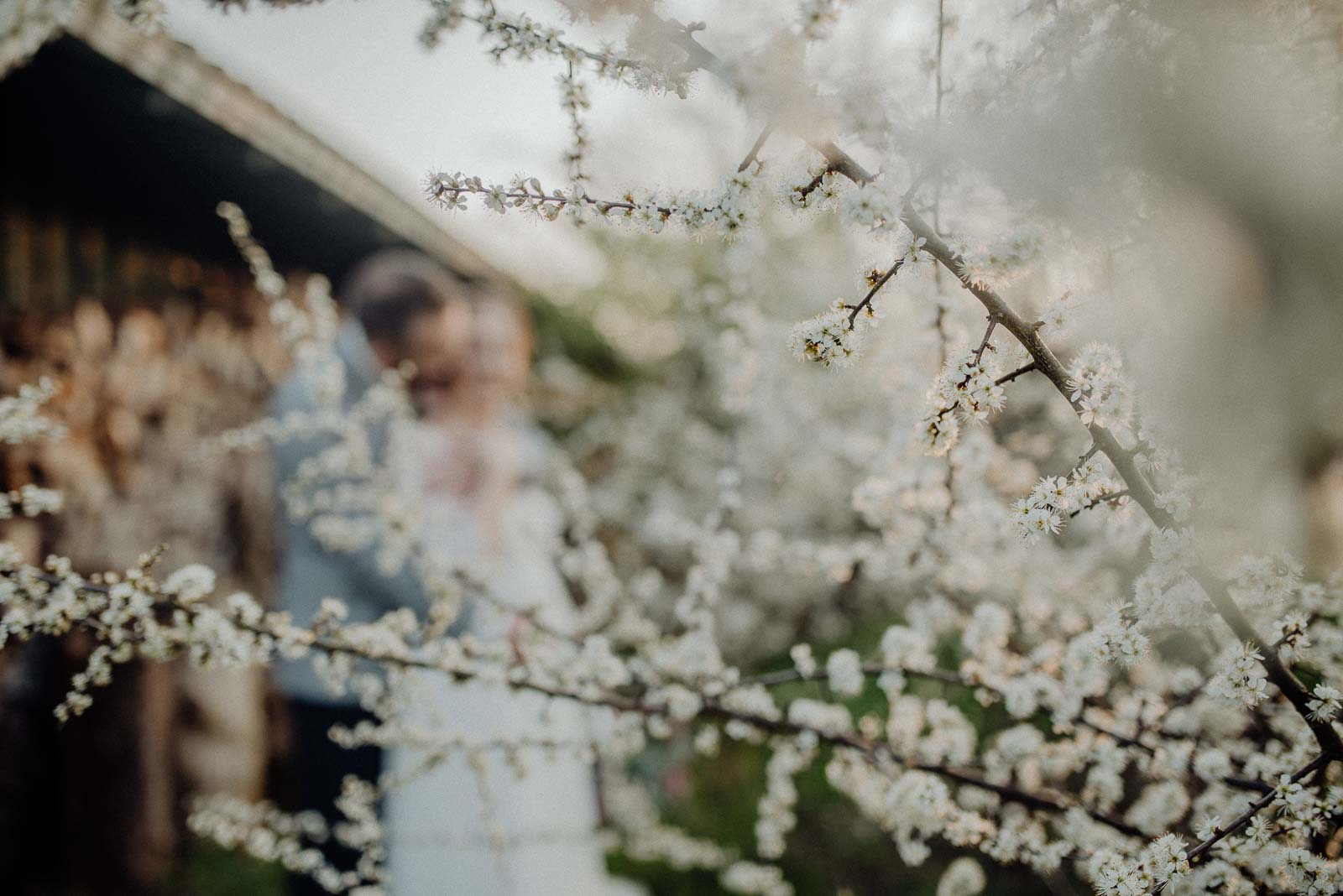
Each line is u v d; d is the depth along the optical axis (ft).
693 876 11.13
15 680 9.67
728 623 13.05
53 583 3.81
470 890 8.07
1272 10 3.23
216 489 12.86
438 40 2.98
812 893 9.30
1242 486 3.67
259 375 14.19
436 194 2.80
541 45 2.85
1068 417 5.52
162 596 3.98
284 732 14.46
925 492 5.02
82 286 10.29
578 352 21.97
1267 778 3.75
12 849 9.66
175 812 11.97
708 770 12.17
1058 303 2.76
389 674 4.79
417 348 9.00
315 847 8.31
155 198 11.66
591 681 5.04
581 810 9.59
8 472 9.02
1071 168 3.32
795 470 12.41
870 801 5.19
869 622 12.30
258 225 13.56
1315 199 3.36
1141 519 4.29
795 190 2.76
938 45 3.16
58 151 9.82
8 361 9.04
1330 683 3.77
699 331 14.98
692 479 16.01
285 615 4.32
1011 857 4.10
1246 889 3.15
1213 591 2.80
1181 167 3.38
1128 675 5.09
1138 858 3.02
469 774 8.15
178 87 8.73
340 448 8.13
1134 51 3.30
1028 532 2.91
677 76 2.70
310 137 10.84
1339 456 3.75
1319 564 4.07
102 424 10.52
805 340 2.78
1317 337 3.50
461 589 6.31
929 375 4.68
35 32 3.15
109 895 10.81
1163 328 3.70
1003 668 4.84
